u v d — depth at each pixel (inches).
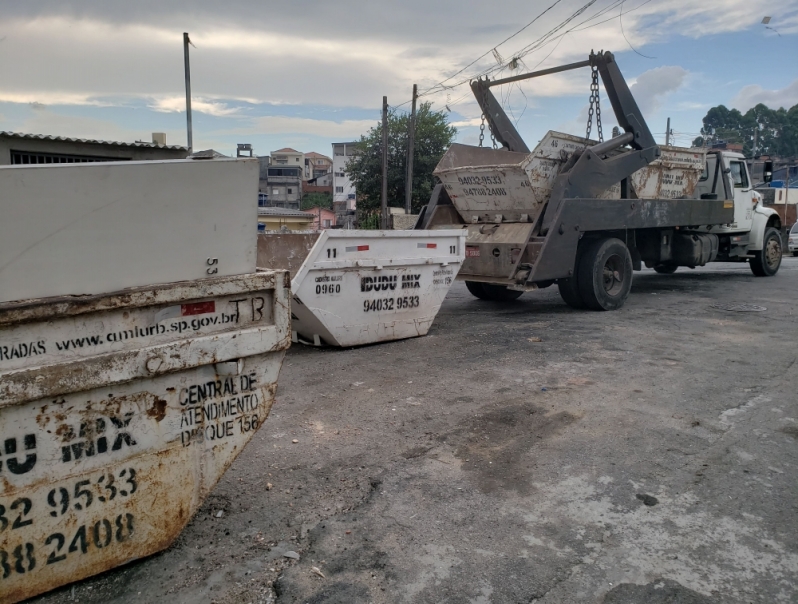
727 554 113.3
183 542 117.2
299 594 102.2
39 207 89.7
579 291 365.1
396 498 134.9
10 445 90.5
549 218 331.6
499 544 116.6
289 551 114.5
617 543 117.0
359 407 194.5
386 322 279.7
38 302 89.6
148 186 99.0
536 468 149.2
